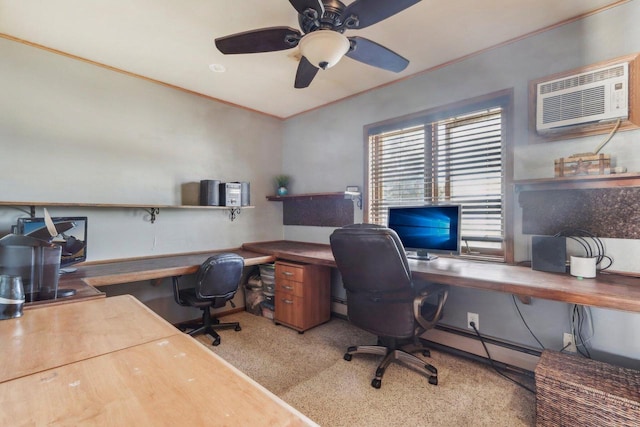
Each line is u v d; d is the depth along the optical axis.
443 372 2.19
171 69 2.69
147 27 2.07
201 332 2.84
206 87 3.08
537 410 1.60
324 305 3.14
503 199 2.32
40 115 2.35
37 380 0.74
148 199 2.91
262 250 3.25
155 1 1.81
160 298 2.97
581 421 1.46
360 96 3.21
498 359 2.25
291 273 2.99
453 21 1.99
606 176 1.73
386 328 2.02
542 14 1.92
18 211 2.27
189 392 0.70
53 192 2.41
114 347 0.95
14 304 1.22
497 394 1.92
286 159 4.05
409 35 2.16
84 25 2.05
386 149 3.08
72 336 1.04
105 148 2.66
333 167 3.49
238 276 2.76
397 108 2.91
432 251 2.41
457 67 2.50
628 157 1.78
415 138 2.87
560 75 2.00
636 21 1.76
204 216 3.32
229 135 3.53
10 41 2.22
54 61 2.40
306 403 1.84
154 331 1.09
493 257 2.37
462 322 2.43
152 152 2.94
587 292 1.46
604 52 1.85
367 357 2.42
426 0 1.79
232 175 3.56
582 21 1.93
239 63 2.58
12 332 1.07
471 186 2.52
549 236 1.99
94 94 2.59
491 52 2.32
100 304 1.43
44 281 1.48
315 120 3.69
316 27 1.60
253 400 0.67
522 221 2.18
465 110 2.49
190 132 3.20
